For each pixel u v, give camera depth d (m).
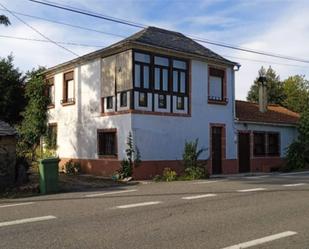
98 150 23.31
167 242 7.56
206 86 24.48
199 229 8.53
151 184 18.12
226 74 25.59
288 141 30.09
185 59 23.47
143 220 9.44
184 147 22.86
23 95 28.98
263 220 9.36
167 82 22.66
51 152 27.27
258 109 30.56
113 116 22.33
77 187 17.28
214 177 21.67
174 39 24.44
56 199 13.30
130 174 20.94
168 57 22.72
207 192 14.04
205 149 23.48
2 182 17.69
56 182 15.71
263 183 16.81
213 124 24.75
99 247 7.26
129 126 21.25
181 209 10.78
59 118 26.86
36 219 9.76
